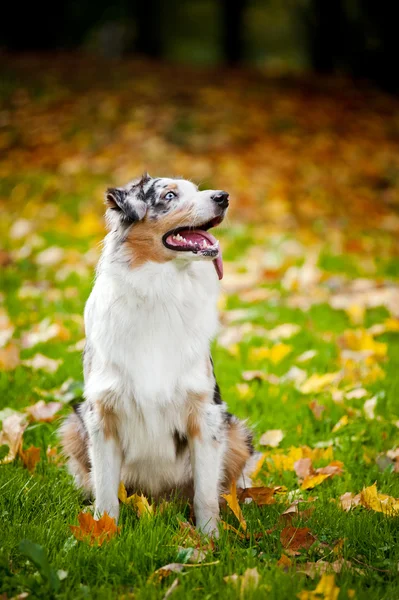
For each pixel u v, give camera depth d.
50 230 11.57
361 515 4.46
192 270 4.55
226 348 7.57
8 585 3.66
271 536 4.20
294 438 5.71
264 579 3.67
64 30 30.80
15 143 15.41
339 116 18.31
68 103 17.58
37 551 3.61
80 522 4.14
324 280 9.59
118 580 3.76
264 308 8.73
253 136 15.95
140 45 28.50
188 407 4.51
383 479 5.14
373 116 18.86
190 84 19.61
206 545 4.14
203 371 4.53
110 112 16.77
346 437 5.68
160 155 14.34
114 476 4.54
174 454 4.66
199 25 38.59
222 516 4.57
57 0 28.27
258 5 35.78
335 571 3.81
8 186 13.43
